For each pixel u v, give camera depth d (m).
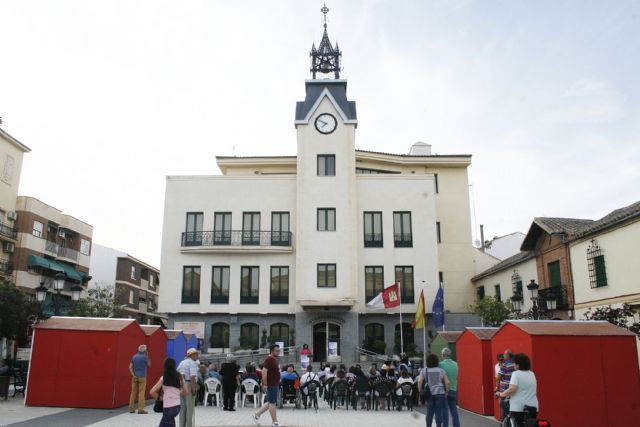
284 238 37.94
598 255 23.70
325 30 43.19
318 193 37.78
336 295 36.34
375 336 37.25
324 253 36.97
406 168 43.78
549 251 28.42
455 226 42.91
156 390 10.18
